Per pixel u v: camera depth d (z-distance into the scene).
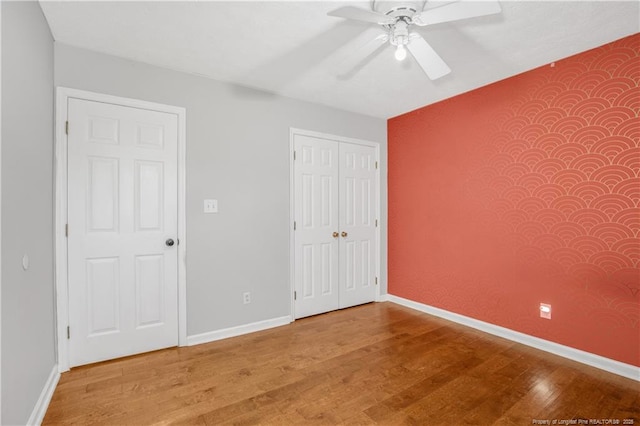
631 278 2.06
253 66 2.54
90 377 2.08
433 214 3.40
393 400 1.84
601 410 1.75
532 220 2.57
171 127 2.57
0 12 1.28
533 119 2.55
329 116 3.49
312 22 1.95
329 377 2.09
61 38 2.11
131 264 2.40
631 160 2.05
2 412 1.25
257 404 1.79
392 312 3.49
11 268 1.36
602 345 2.20
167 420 1.66
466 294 3.08
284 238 3.16
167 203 2.54
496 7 1.45
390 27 1.72
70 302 2.18
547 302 2.48
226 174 2.82
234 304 2.86
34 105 1.70
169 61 2.45
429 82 2.83
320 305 3.44
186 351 2.50
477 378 2.08
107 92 2.31
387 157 3.95
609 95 2.14
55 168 2.12
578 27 1.97
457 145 3.15
